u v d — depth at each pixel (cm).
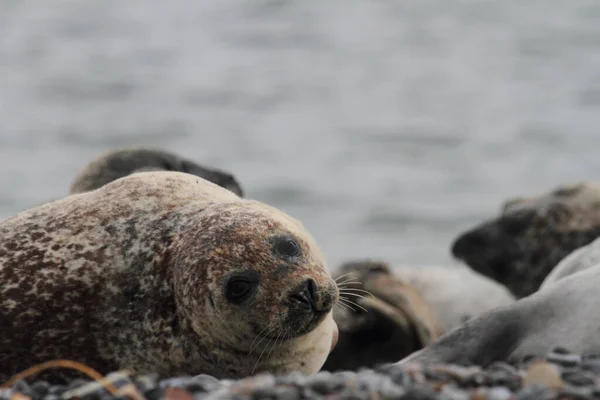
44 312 2850
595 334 2800
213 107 16238
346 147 12925
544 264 5747
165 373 2842
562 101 15700
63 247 2911
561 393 2075
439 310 5141
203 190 3067
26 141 13588
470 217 9644
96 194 3044
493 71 18862
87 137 13875
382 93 17212
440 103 16075
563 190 6016
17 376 2588
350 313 4266
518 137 13212
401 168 11675
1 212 9731
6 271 2892
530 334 2886
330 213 9862
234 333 2795
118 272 2881
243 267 2766
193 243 2825
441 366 2344
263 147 13012
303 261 2828
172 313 2834
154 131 14300
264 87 18038
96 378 2488
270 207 2988
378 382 2152
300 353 2916
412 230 9325
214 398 2097
